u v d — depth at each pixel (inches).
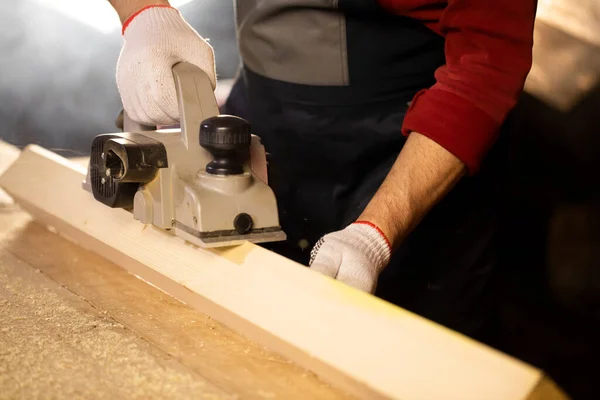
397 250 54.5
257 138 43.0
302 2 51.4
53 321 38.7
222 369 34.0
